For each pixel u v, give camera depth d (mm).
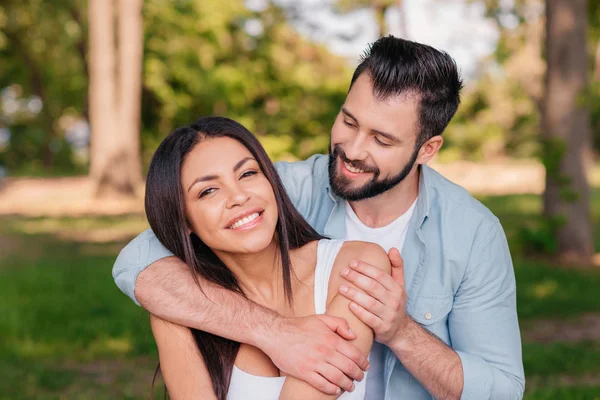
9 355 5789
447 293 2289
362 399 2107
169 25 18984
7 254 10438
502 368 2205
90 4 16641
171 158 2053
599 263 9594
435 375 2070
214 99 18422
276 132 10953
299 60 16609
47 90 27906
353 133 2236
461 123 13195
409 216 2408
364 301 1963
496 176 21078
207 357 2086
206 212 2014
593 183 19500
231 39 18891
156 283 2115
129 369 5508
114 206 15844
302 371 1912
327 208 2559
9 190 18812
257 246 2016
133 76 16875
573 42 9609
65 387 5070
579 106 9773
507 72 13789
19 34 24234
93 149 17109
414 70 2174
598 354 5660
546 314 7078
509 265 2324
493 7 14234
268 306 2150
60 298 7609
